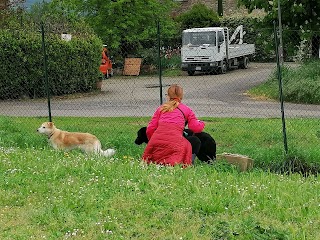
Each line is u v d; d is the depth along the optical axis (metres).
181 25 44.31
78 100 23.33
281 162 10.95
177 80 31.58
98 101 22.81
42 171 9.30
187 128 11.48
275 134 14.17
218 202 7.43
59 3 36.28
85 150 11.61
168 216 7.06
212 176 9.10
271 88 23.12
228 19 44.56
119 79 32.97
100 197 7.82
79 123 16.61
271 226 6.57
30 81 24.23
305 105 20.75
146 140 10.98
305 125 15.49
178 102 10.38
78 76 25.45
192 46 34.50
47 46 24.22
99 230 6.66
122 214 7.16
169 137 10.10
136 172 9.20
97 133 14.70
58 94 24.89
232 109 19.94
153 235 6.52
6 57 23.81
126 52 37.69
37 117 18.14
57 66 24.45
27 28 25.05
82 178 8.97
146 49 38.00
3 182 8.63
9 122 15.63
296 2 26.05
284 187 8.51
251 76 32.09
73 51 25.02
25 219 7.16
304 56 26.80
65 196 7.91
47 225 6.91
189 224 6.80
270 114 18.59
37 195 8.10
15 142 12.77
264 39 27.14
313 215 7.09
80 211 7.32
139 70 35.19
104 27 36.56
